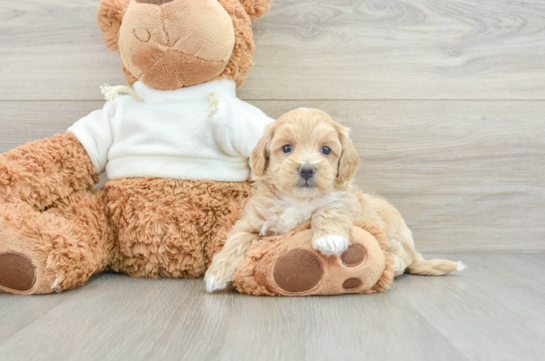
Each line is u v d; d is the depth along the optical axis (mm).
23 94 792
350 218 604
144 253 667
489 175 822
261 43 794
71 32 789
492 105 815
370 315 527
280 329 492
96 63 794
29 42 789
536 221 825
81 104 796
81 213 653
